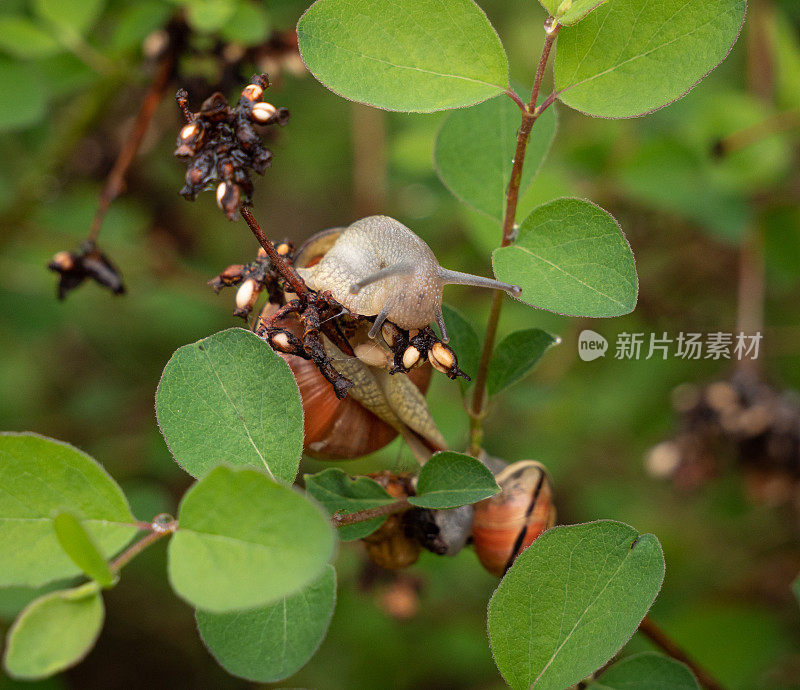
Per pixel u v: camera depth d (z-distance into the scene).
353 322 0.43
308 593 0.40
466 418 0.57
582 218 0.41
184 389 0.41
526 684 0.41
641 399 0.71
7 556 0.39
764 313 0.74
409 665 0.70
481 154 0.45
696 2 0.41
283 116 0.40
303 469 0.65
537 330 0.45
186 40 0.53
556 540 0.41
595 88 0.42
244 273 0.42
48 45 0.54
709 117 0.62
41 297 0.74
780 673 0.60
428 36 0.41
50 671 0.38
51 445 0.39
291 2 0.60
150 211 0.72
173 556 0.38
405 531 0.44
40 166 0.61
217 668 0.75
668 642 0.47
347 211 0.95
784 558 0.70
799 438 0.54
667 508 0.75
